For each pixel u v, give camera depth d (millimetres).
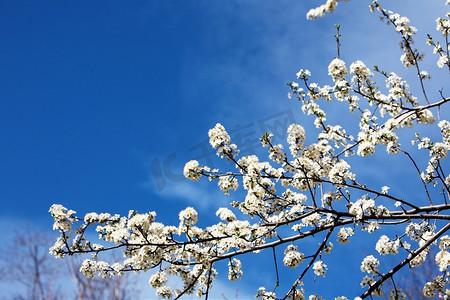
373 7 6496
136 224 5660
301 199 6492
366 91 6711
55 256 6008
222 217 6312
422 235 6582
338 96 6676
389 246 6109
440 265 6336
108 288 7621
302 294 6336
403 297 6246
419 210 6102
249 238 6168
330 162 6516
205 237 6473
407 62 6527
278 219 6402
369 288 6082
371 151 6238
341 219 6426
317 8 5141
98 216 6141
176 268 6531
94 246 6152
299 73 6484
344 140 6723
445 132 6535
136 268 6348
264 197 6531
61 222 6000
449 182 6457
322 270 6445
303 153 6355
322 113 6465
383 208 6082
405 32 6402
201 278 6613
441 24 6547
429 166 6520
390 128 6352
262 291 6559
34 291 7621
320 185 6426
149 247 5879
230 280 6539
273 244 6168
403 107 6527
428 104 6344
